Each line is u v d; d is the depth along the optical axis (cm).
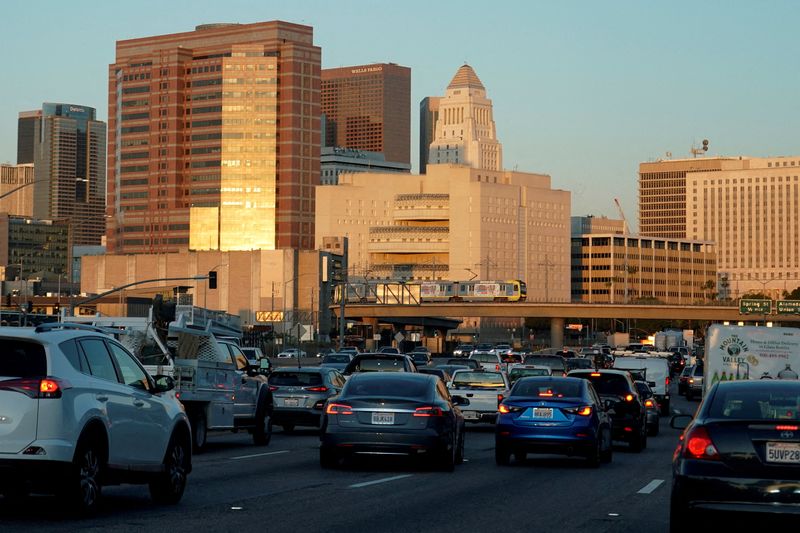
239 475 3130
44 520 2089
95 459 2102
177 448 2453
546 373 7131
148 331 3841
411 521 2220
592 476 3309
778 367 5628
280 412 5122
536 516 2352
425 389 3319
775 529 1844
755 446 1814
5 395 1952
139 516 2203
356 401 3250
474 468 3506
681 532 1873
